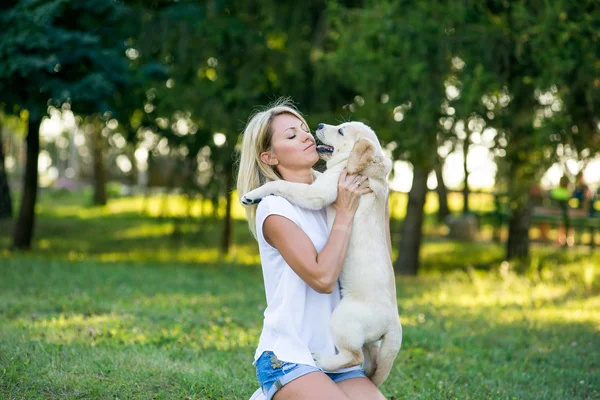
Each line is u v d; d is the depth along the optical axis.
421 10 10.59
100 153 24.77
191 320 7.01
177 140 12.98
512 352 6.44
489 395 4.96
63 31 10.52
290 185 3.25
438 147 11.05
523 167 11.40
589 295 10.20
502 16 10.94
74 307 7.45
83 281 9.34
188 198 13.30
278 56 12.95
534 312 8.53
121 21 12.17
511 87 11.06
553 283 11.44
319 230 3.22
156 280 9.97
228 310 7.75
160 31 12.28
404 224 13.24
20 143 32.62
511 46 10.63
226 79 12.66
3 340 5.52
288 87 13.09
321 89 12.94
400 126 10.65
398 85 10.55
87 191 30.20
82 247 15.69
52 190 29.59
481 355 6.25
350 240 3.19
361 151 3.25
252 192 3.26
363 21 10.52
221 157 12.77
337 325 3.08
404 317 7.87
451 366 5.75
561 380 5.43
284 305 3.01
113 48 11.54
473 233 19.61
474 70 10.35
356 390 3.05
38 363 4.87
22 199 13.64
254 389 4.70
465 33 10.67
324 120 12.33
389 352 3.19
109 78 10.91
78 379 4.60
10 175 29.41
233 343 6.06
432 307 8.59
